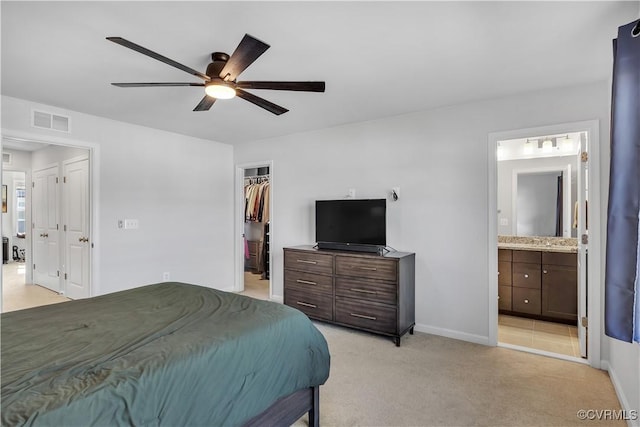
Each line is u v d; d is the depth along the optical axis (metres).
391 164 3.73
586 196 2.85
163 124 4.03
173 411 1.24
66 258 4.66
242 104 3.30
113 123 3.84
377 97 3.11
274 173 4.72
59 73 2.57
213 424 1.36
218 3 1.72
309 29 1.96
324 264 3.63
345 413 2.09
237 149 5.17
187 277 4.60
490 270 3.17
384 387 2.40
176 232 4.48
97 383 1.14
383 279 3.23
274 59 2.34
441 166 3.43
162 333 1.59
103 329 1.66
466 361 2.82
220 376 1.41
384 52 2.25
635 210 1.51
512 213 4.51
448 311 3.38
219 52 2.22
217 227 5.01
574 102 2.81
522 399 2.25
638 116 1.50
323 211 3.93
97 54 2.27
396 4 1.73
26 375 1.19
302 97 3.11
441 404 2.19
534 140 4.36
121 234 3.91
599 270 2.70
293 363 1.77
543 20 1.88
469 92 2.99
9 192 8.29
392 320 3.18
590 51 2.23
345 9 1.77
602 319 2.70
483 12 1.80
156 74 2.59
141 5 1.73
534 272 3.96
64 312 1.93
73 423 1.01
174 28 1.95
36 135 3.25
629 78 1.55
